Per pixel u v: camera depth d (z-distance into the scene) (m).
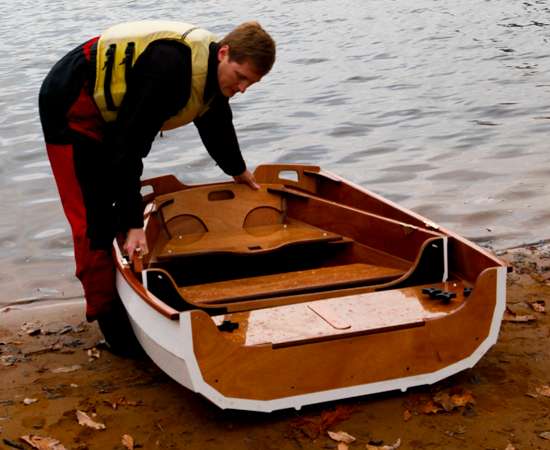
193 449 3.11
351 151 8.25
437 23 16.02
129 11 19.80
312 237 4.38
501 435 3.08
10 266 5.66
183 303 3.45
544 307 4.29
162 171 7.89
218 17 18.34
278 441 3.12
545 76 11.15
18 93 11.56
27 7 21.38
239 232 4.63
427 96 10.41
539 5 17.36
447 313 3.31
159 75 3.26
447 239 3.69
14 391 3.66
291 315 3.36
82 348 4.14
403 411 3.27
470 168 7.36
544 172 7.05
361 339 3.18
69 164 3.64
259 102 10.48
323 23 16.83
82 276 3.80
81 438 3.22
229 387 3.08
